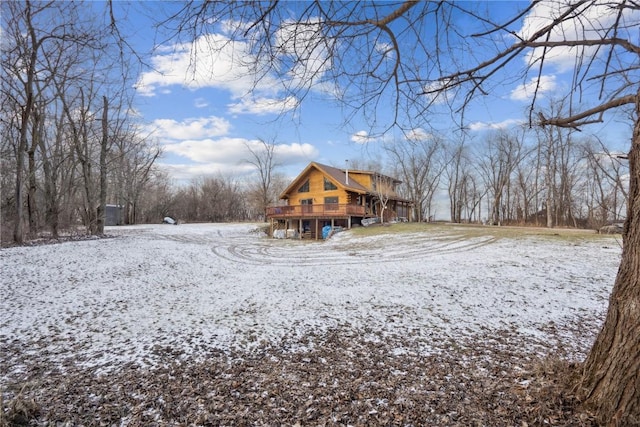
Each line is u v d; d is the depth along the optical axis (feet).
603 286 23.73
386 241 57.62
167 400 9.58
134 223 122.31
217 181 167.12
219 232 87.71
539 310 18.62
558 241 46.26
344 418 8.51
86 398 9.73
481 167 129.18
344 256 44.09
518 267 31.17
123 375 11.37
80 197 75.41
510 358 12.12
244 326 16.93
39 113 48.70
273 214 85.20
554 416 7.66
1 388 10.37
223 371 11.65
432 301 20.97
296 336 15.31
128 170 112.78
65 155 59.31
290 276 30.78
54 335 15.75
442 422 8.14
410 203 117.08
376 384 10.38
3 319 18.10
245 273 32.81
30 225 49.90
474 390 9.68
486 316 17.76
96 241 50.16
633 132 7.14
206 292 24.76
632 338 6.70
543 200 113.50
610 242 43.75
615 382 6.89
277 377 11.09
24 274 28.78
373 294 23.12
